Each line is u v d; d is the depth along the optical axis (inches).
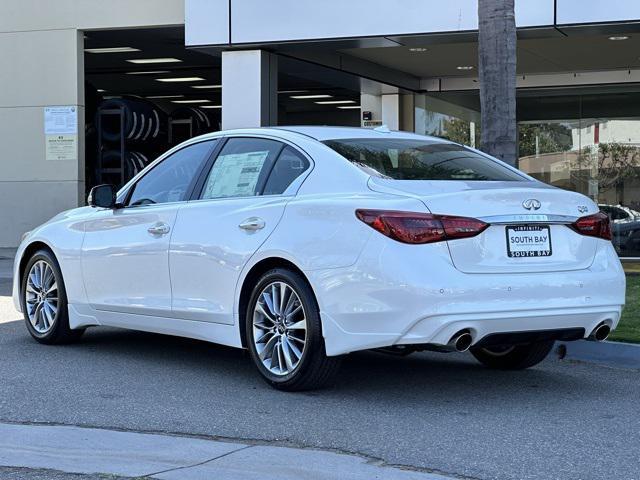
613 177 696.4
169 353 289.1
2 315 378.9
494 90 347.3
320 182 229.9
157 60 880.3
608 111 697.0
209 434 194.1
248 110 538.0
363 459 176.1
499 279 208.5
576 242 223.1
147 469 168.7
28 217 719.7
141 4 692.1
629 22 461.1
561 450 183.5
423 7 496.4
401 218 206.2
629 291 420.2
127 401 223.9
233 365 269.7
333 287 213.9
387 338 206.1
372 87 725.9
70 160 711.1
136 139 781.3
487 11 346.6
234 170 254.1
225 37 528.7
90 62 891.4
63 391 234.8
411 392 236.5
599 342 282.7
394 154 241.4
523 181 241.9
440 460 175.8
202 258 247.4
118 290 275.4
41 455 178.2
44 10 710.5
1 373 257.8
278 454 178.9
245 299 238.8
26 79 716.0
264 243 230.7
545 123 717.3
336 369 225.6
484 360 273.3
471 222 208.2
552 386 247.0
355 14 507.5
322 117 1247.5
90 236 286.2
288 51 547.5
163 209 265.0
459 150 260.1
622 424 205.2
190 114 829.8
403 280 202.7
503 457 178.2
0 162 722.2
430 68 694.5
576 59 636.7
